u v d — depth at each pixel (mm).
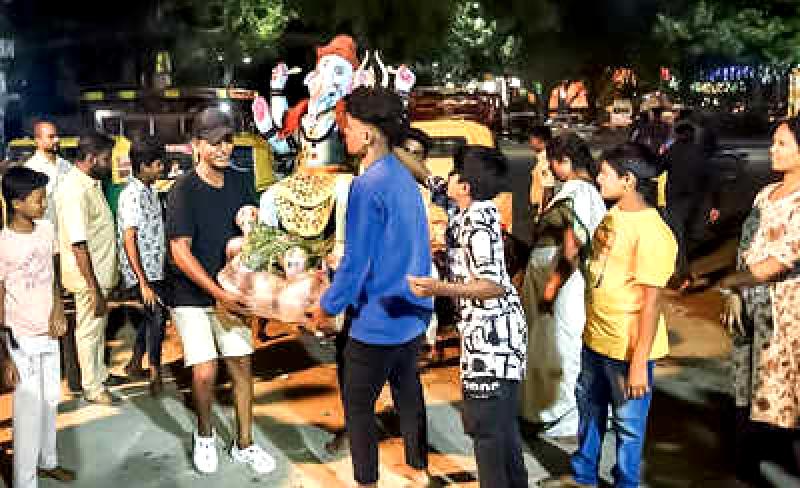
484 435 4395
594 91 27531
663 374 7148
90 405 6488
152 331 6633
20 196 4660
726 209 15234
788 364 4742
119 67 21094
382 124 4391
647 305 4438
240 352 5312
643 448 5668
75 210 6066
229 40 19562
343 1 18672
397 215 4371
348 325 4613
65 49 20734
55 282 4914
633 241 4488
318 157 5820
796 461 5121
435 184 5535
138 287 6723
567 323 5676
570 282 5676
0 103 19062
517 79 33906
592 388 4875
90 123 11102
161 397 6672
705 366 7340
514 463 4527
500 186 4281
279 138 6512
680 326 8633
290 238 5402
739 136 32906
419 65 22641
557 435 5816
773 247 4621
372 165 4434
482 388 4324
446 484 5168
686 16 17219
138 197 6340
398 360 4605
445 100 11703
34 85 20438
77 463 5461
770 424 4840
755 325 4848
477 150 4262
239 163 9820
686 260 9945
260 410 6434
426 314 4625
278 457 5602
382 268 4395
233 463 5480
